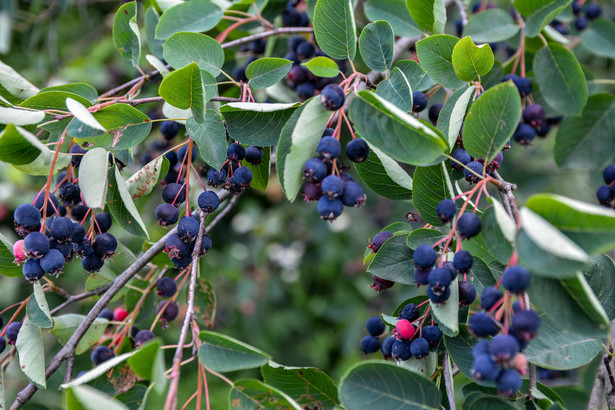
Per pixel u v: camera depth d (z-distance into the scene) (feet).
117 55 3.90
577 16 2.75
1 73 1.98
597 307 1.54
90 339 2.03
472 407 1.72
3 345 1.85
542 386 1.78
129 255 2.12
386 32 1.85
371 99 1.65
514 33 2.18
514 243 1.57
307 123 1.69
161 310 2.05
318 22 1.82
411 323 1.79
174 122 2.19
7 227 3.56
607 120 2.28
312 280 4.46
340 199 1.67
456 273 1.66
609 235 1.53
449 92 2.15
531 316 1.55
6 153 1.70
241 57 2.46
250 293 4.25
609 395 1.90
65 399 1.59
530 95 2.19
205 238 1.81
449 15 3.30
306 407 1.77
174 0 2.18
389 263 1.83
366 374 1.68
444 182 1.76
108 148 1.81
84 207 1.94
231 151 1.84
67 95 1.80
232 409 1.67
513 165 3.80
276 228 4.41
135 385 1.78
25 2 3.56
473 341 1.74
